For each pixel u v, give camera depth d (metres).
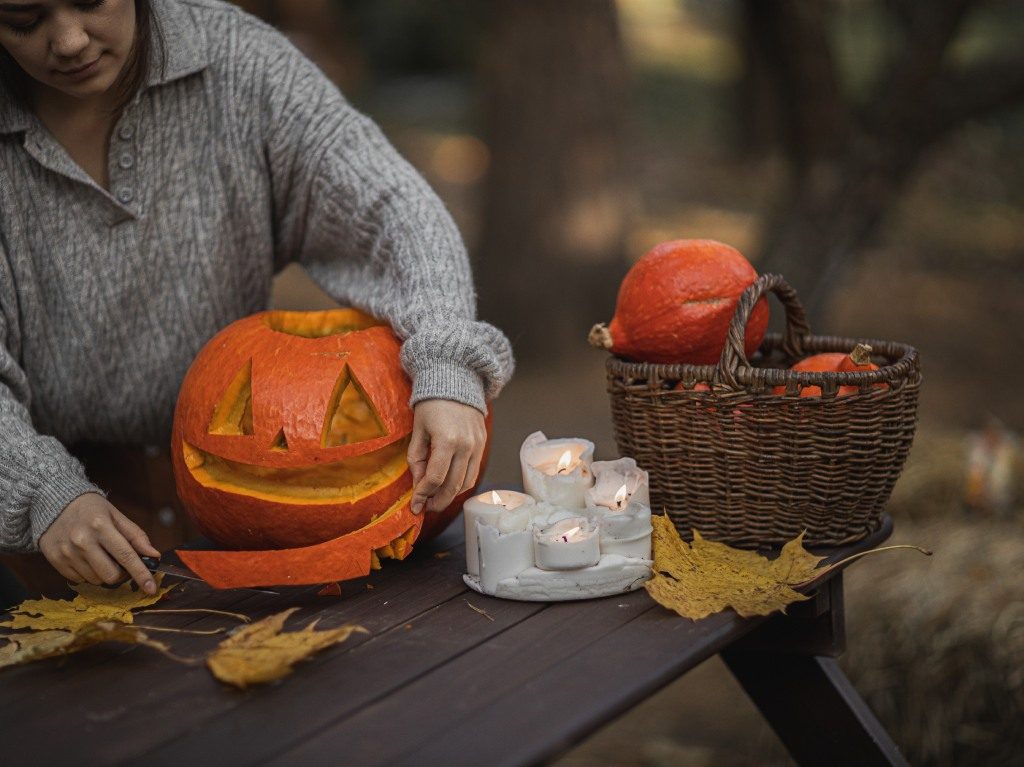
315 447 1.38
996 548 2.49
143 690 1.15
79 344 1.59
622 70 5.48
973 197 7.74
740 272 1.56
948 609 2.32
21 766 1.01
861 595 2.43
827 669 1.56
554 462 1.50
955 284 6.51
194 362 1.52
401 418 1.42
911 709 2.29
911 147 3.77
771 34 3.90
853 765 1.57
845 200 3.83
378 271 1.60
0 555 1.77
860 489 1.47
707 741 2.59
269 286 1.75
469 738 1.03
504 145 5.43
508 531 1.36
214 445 1.42
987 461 2.67
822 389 1.42
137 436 1.70
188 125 1.57
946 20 3.66
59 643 1.21
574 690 1.12
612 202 5.54
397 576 1.45
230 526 1.44
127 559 1.29
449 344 1.39
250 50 1.60
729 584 1.33
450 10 12.78
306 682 1.16
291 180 1.64
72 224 1.54
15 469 1.34
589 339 1.57
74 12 1.33
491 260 5.54
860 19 8.63
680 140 9.59
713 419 1.46
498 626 1.28
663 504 1.53
